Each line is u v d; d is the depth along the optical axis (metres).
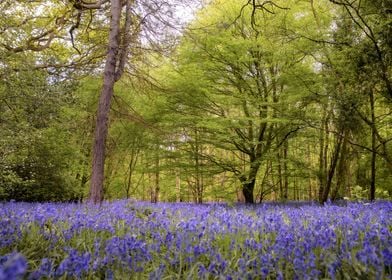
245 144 13.07
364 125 11.53
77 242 3.88
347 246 3.27
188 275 2.86
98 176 9.74
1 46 9.99
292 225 4.80
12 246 3.65
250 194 13.96
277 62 11.74
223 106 12.91
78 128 14.30
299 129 12.93
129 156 19.48
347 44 9.89
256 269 2.94
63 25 12.03
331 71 10.66
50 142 13.48
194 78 11.98
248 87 12.79
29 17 11.42
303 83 11.10
